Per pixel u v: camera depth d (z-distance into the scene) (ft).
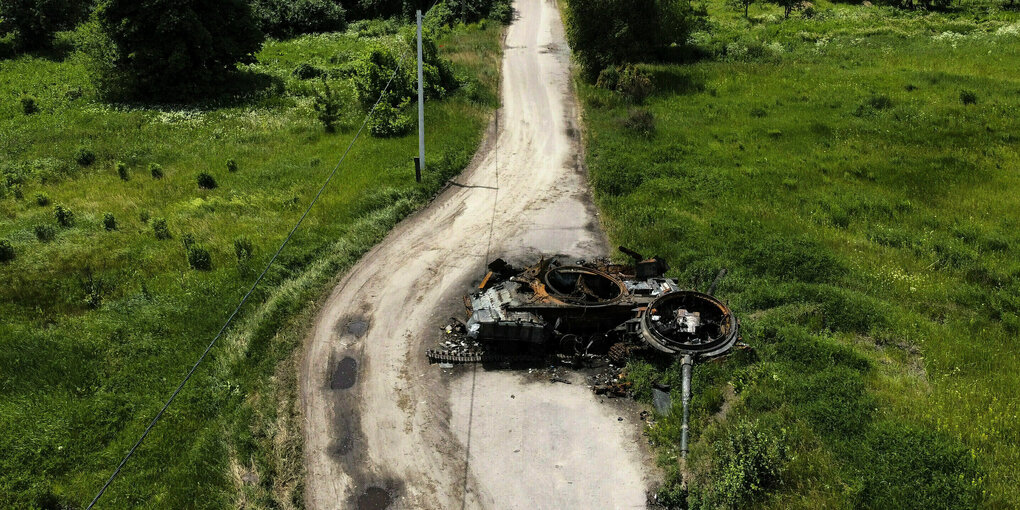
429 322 56.29
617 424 44.52
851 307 54.13
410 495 39.68
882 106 106.11
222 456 42.22
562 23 167.43
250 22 129.59
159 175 90.33
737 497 37.09
